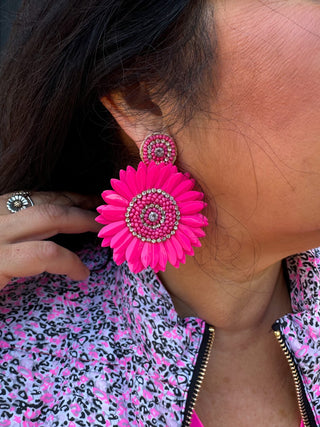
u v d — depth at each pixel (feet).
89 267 2.98
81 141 2.75
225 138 2.13
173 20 2.12
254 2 1.97
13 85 2.77
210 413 2.72
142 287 2.53
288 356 2.57
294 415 2.78
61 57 2.43
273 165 2.10
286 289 2.98
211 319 2.71
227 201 2.31
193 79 2.11
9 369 2.54
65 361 2.60
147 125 2.31
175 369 2.45
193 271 2.60
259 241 2.39
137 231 2.25
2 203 2.76
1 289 2.58
